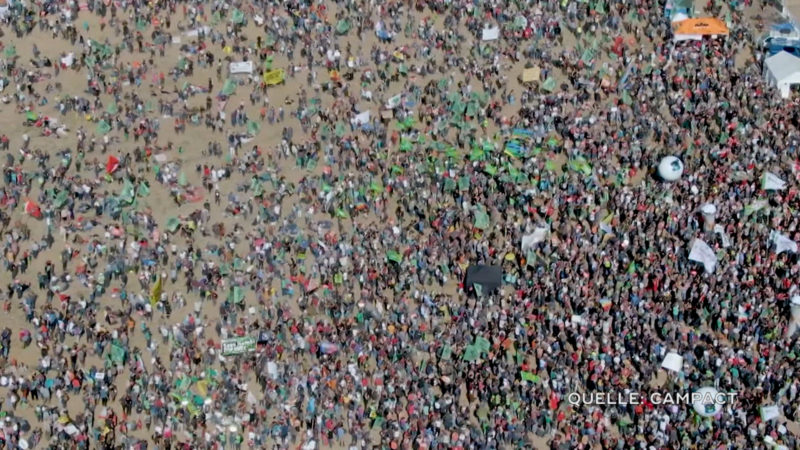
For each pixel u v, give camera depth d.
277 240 99.12
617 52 113.62
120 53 115.38
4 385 90.56
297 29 116.75
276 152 106.88
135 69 113.69
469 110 109.44
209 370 90.44
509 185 102.00
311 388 88.81
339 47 115.56
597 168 103.69
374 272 96.00
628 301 92.44
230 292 95.69
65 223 101.06
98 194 103.44
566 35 115.81
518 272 95.69
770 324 90.69
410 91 111.38
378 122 108.94
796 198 99.56
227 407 88.50
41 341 92.75
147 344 93.06
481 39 115.75
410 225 100.12
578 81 111.38
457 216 99.94
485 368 89.31
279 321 93.31
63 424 87.94
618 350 89.50
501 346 90.44
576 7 117.31
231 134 108.44
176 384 89.94
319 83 112.75
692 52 113.38
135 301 95.19
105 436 87.62
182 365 91.00
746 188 100.31
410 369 89.88
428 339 91.88
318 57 114.75
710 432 85.38
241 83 112.88
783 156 103.81
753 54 113.50
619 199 100.44
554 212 100.00
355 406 88.06
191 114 110.12
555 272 94.94
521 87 111.88
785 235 96.50
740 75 111.06
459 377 89.31
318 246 98.19
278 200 102.25
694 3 118.50
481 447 85.50
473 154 104.88
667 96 109.44
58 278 96.88
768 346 89.50
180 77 113.25
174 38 116.50
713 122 107.00
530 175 102.88
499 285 94.25
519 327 91.12
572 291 93.38
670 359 88.19
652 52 113.88
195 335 93.12
